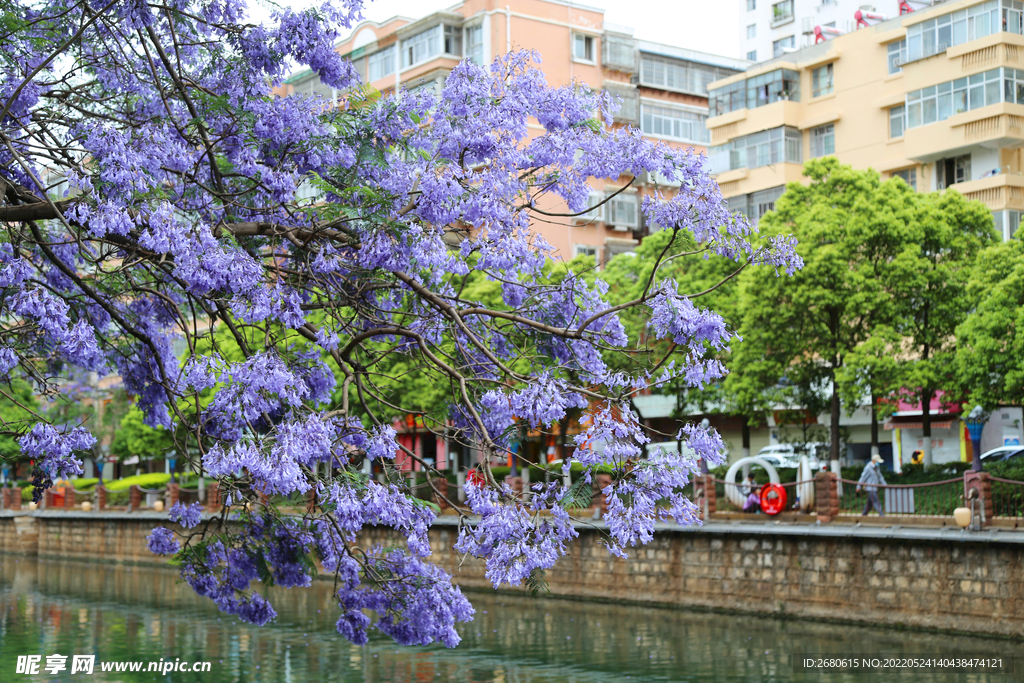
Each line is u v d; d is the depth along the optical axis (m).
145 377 8.96
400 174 7.40
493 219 7.16
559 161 7.70
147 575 36.00
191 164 8.74
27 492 49.56
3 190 7.61
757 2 69.75
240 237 8.05
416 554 7.62
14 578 35.56
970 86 39.72
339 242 7.77
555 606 25.31
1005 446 33.69
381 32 49.84
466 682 17.14
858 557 20.33
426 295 7.41
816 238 28.61
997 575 18.09
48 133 8.69
